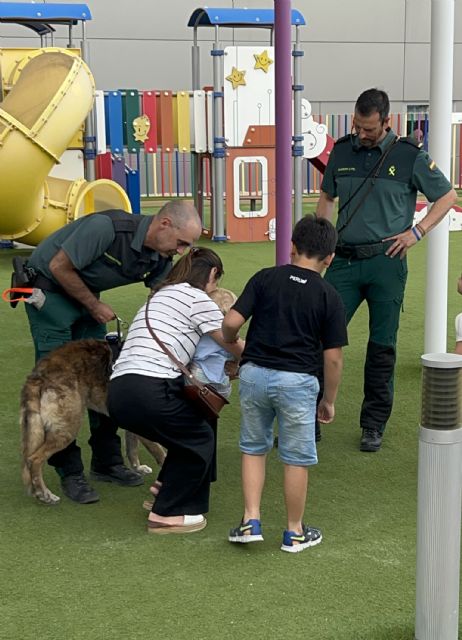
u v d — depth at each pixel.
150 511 3.74
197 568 3.24
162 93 12.46
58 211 10.59
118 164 14.52
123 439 4.81
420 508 2.51
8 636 2.78
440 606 2.53
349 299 4.50
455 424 2.45
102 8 20.11
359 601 2.99
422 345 6.67
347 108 22.08
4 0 20.12
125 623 2.85
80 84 9.48
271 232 13.09
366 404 4.57
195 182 14.33
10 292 3.98
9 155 9.05
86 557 3.34
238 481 4.17
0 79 10.87
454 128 19.28
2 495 3.97
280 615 2.89
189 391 3.41
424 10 22.05
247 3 21.12
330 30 21.58
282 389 3.26
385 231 4.38
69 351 3.82
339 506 3.83
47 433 3.76
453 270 10.06
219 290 3.90
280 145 4.47
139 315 3.60
